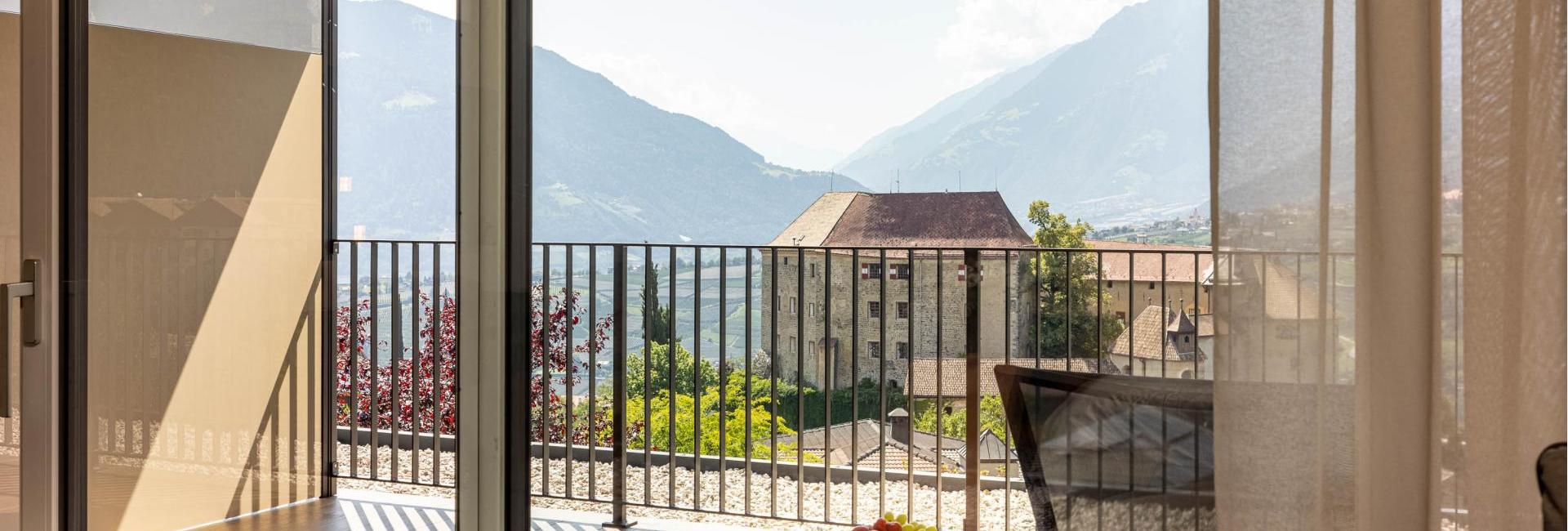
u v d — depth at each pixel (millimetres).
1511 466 943
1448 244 990
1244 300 1082
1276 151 1061
